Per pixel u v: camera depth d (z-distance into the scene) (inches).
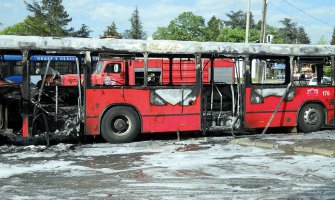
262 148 434.3
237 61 521.0
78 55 460.4
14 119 444.1
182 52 486.3
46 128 444.8
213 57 512.1
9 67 604.7
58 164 359.3
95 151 422.9
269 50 520.7
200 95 495.5
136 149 434.6
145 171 332.8
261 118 523.2
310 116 549.6
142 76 511.5
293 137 505.4
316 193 268.1
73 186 288.4
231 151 418.9
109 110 467.5
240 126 515.2
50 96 484.1
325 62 555.5
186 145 459.2
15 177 313.9
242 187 283.4
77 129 459.8
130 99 472.7
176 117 487.8
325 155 388.5
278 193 268.4
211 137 521.7
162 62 521.3
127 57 473.7
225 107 546.6
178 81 526.0
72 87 495.8
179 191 274.7
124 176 316.8
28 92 438.3
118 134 471.5
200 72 494.3
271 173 322.7
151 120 479.5
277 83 541.3
